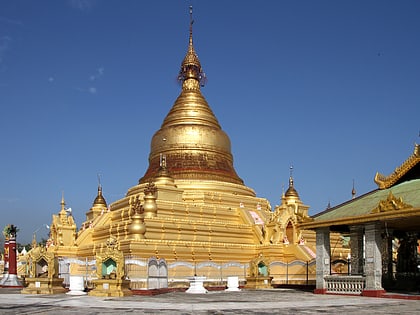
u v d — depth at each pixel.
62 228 54.84
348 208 35.38
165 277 40.91
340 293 34.47
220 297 32.41
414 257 39.25
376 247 32.38
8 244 54.12
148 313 21.58
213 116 66.94
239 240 54.34
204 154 62.00
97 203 66.69
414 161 33.97
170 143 62.78
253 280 44.38
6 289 46.31
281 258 53.00
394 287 38.50
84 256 51.72
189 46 70.12
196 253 48.03
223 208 56.34
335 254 59.38
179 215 52.31
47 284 38.38
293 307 24.50
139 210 46.91
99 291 34.56
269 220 55.06
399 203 30.05
